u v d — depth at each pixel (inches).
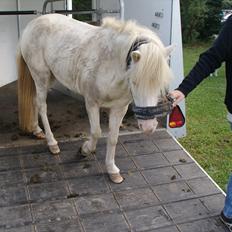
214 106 186.2
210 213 85.7
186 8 364.8
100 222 81.4
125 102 87.7
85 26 95.5
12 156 106.8
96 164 104.3
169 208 86.9
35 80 107.1
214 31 387.5
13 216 82.4
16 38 180.1
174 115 120.3
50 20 101.6
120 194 91.5
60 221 81.3
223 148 135.9
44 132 122.0
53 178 97.0
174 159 108.5
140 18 129.4
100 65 83.1
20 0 177.3
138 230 79.4
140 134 122.8
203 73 69.8
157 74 66.6
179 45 121.1
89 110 92.0
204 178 99.4
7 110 140.7
